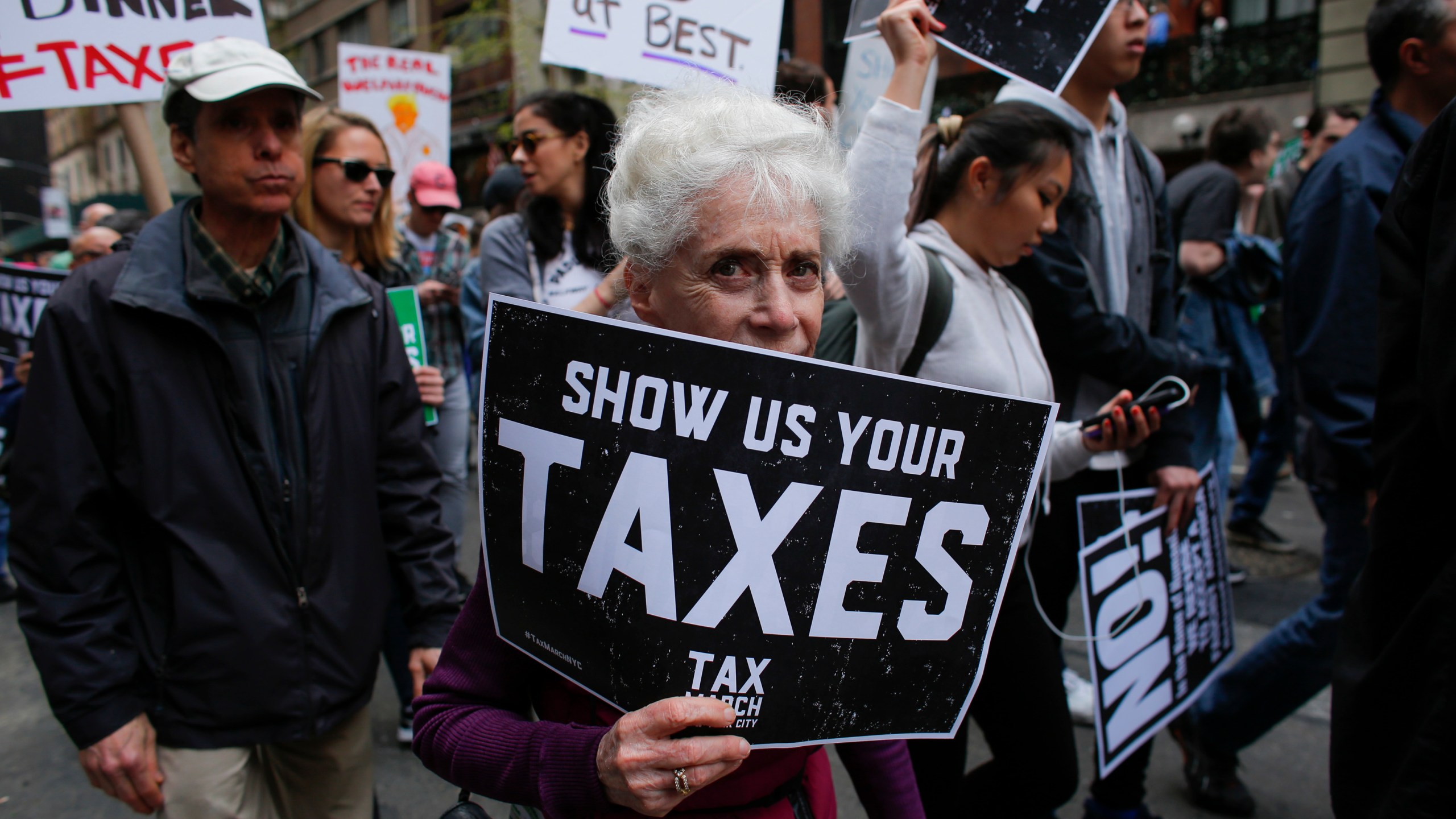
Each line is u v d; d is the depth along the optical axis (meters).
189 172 1.66
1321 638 2.31
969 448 1.02
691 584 0.93
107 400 1.52
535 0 14.54
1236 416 4.07
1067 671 3.25
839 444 0.96
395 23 20.22
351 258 2.88
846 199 1.07
